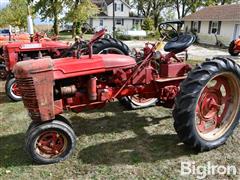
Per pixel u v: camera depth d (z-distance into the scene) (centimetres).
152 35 2916
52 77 316
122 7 4522
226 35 2228
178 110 327
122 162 330
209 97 363
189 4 4141
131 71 381
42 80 310
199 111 357
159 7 4488
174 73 407
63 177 304
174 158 338
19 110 515
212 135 357
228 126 372
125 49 514
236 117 375
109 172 311
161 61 405
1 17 2989
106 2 4497
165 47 407
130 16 4753
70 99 353
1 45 738
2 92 643
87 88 358
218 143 356
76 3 2869
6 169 319
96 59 359
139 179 299
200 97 343
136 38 2808
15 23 3012
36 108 315
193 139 334
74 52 367
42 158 324
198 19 2584
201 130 361
